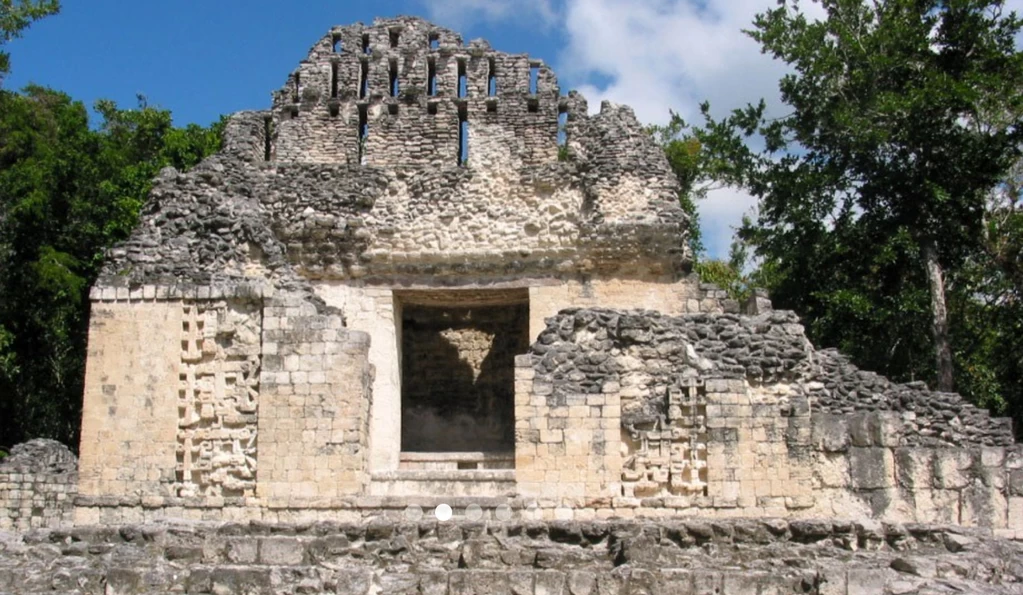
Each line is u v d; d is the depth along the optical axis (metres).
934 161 29.23
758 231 32.16
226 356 21.11
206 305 21.31
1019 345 31.92
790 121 31.48
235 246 22.55
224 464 20.64
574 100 26.67
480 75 27.23
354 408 20.64
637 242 25.19
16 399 34.41
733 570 12.34
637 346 20.75
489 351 29.91
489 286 25.66
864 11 30.77
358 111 27.52
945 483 19.73
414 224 25.84
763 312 21.83
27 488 23.52
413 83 27.42
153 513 20.44
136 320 21.30
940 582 12.29
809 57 30.39
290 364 20.88
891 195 30.17
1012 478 19.69
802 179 30.61
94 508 20.50
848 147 30.62
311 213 25.42
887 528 13.84
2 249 33.47
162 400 20.97
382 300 25.56
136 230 22.50
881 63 28.97
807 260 31.53
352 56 27.80
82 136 37.19
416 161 26.94
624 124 26.14
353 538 13.43
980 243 29.64
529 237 25.69
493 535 13.40
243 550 12.95
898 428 20.05
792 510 19.72
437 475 21.08
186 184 23.17
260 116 26.45
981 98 28.36
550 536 13.47
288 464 20.47
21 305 34.00
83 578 12.30
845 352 30.61
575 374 20.45
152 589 12.24
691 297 25.30
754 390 20.67
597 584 12.02
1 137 35.41
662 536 13.48
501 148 26.48
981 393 31.30
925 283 30.94
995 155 28.72
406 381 29.69
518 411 20.28
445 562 12.98
